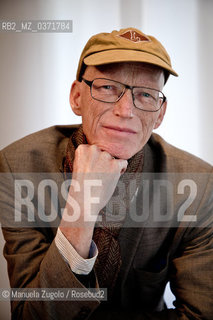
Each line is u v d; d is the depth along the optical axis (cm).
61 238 68
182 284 82
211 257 81
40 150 96
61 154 97
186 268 82
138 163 88
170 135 151
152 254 91
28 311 71
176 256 91
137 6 149
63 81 149
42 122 148
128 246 88
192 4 150
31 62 147
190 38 151
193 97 151
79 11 149
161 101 80
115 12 150
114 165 72
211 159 152
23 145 96
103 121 74
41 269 69
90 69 76
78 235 67
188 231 88
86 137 85
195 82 151
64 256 68
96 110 74
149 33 150
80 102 82
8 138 147
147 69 73
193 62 151
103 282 84
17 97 147
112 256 83
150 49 75
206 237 86
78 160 72
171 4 150
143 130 76
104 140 75
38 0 146
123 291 91
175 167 96
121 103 72
